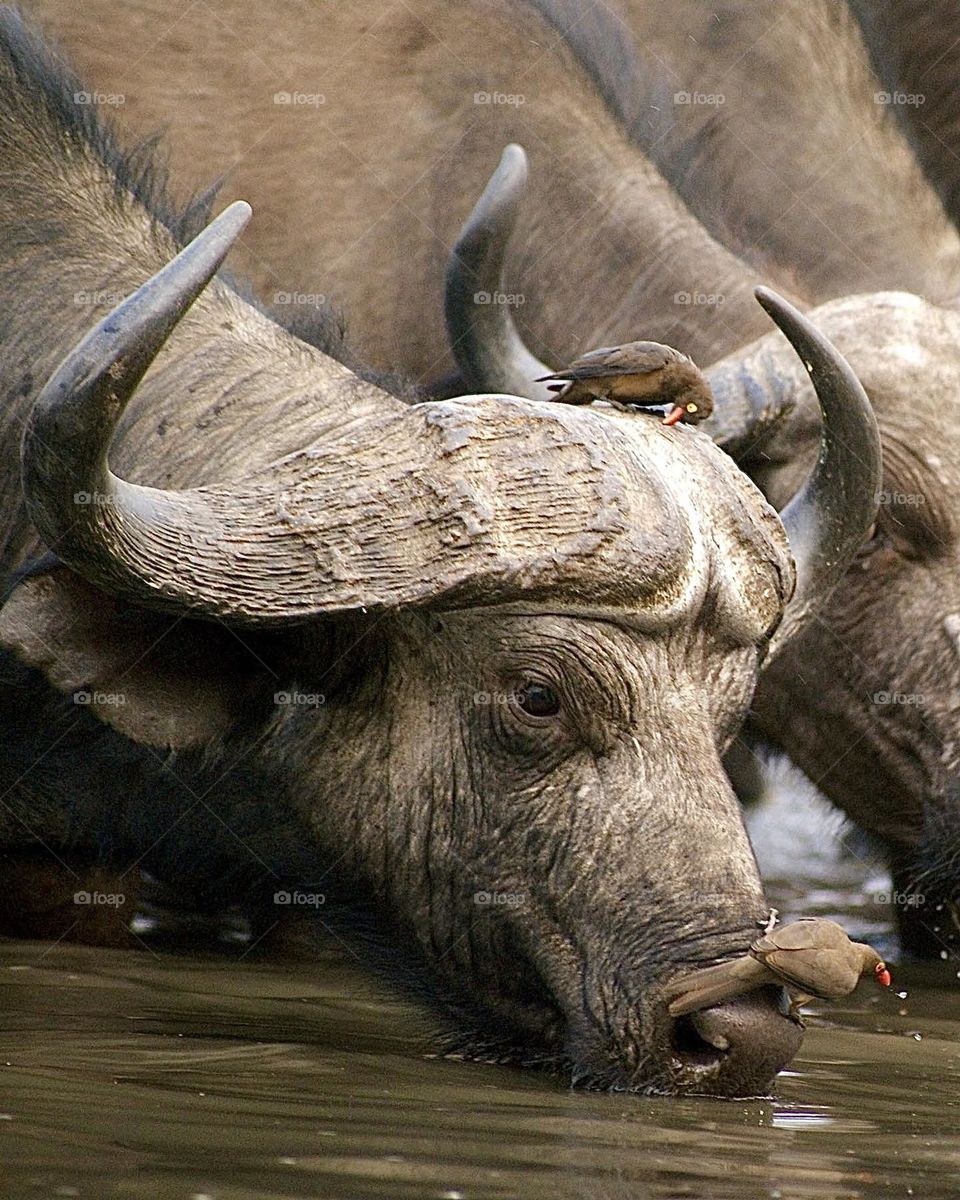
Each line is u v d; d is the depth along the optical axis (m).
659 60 22.52
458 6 21.25
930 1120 10.70
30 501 11.26
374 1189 8.27
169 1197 7.92
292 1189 8.17
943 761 17.84
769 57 22.08
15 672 13.23
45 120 14.93
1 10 15.52
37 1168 8.28
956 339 18.30
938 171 23.16
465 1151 9.19
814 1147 9.78
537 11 21.55
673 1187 8.71
